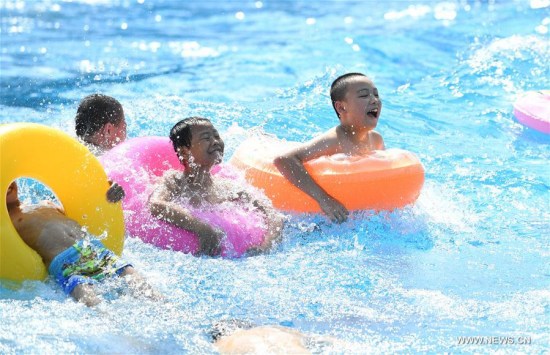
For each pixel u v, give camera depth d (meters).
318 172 11.25
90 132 11.98
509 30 21.48
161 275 9.31
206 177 10.93
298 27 23.09
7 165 8.59
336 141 11.69
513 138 14.45
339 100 11.66
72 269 8.50
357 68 19.11
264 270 9.62
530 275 9.43
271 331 7.62
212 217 10.48
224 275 9.41
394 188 11.10
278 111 15.46
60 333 7.50
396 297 8.81
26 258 8.50
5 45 20.52
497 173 12.87
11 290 8.36
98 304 8.16
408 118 15.45
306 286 9.13
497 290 9.00
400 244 10.56
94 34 21.91
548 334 7.86
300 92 16.95
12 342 7.26
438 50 20.44
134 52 20.38
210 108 15.61
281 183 11.34
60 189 9.11
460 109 15.95
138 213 10.55
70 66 18.94
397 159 11.27
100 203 9.21
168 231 10.32
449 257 10.07
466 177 12.70
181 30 22.62
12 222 9.05
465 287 9.10
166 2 25.91
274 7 25.50
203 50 20.72
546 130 14.28
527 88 16.94
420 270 9.64
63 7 24.83
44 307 8.03
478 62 18.48
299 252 10.27
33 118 15.13
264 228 10.64
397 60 19.77
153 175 11.26
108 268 8.60
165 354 7.33
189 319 8.09
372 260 9.98
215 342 7.61
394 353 7.47
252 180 11.61
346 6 25.55
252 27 23.16
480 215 11.43
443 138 14.46
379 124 15.05
